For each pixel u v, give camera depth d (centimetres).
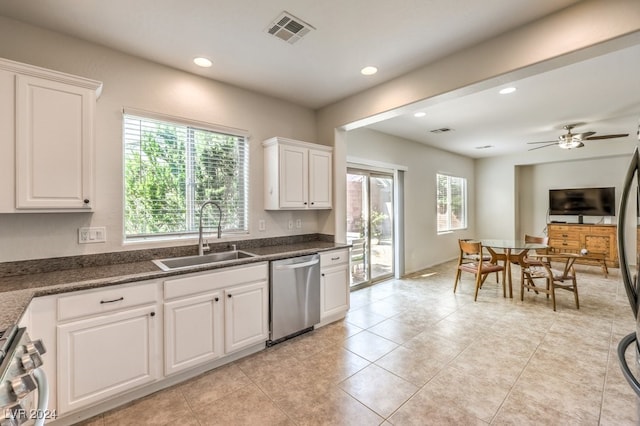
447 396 200
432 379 220
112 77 234
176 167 271
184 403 195
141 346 196
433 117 414
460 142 575
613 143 570
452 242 688
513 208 701
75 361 173
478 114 401
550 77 288
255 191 321
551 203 671
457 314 352
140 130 250
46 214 207
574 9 186
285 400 198
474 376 223
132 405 193
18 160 176
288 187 316
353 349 267
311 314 301
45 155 183
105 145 230
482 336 292
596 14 178
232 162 308
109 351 184
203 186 288
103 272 204
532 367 235
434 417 180
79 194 195
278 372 231
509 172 707
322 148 346
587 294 424
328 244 345
